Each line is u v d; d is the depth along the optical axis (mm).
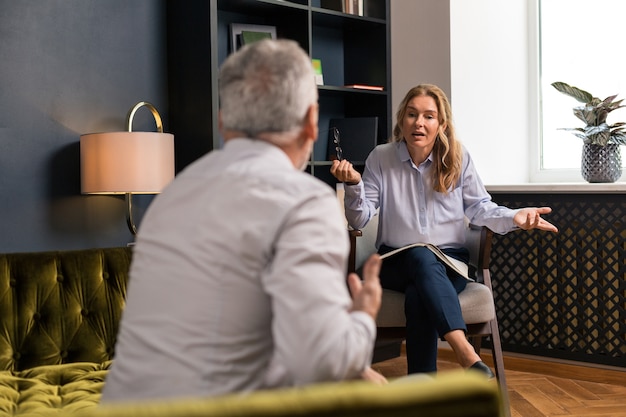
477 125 4480
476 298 3158
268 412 885
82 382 2391
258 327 1248
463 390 954
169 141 3486
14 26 3504
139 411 862
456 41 4367
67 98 3672
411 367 3064
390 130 4582
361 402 917
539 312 4227
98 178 3385
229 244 1229
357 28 4684
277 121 1331
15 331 2615
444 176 3371
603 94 4531
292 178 1269
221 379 1214
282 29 4324
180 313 1235
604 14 4500
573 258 4090
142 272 1302
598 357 4008
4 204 3490
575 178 4578
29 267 2703
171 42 3984
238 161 1313
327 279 1183
